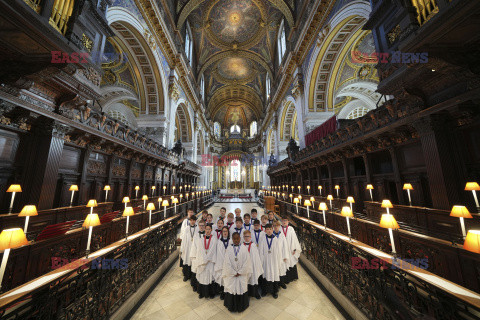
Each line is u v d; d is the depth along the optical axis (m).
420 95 4.33
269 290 3.52
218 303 3.31
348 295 3.18
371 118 6.18
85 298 2.46
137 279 3.63
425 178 5.12
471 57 2.78
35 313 2.04
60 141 4.63
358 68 12.84
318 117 12.18
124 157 8.15
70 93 4.51
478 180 3.83
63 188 5.21
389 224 2.73
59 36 2.52
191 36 19.02
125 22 8.14
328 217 6.62
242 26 19.97
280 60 18.91
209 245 3.57
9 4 1.86
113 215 4.82
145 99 11.89
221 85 29.58
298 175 14.35
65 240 3.54
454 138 4.10
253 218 5.15
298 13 13.07
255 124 36.66
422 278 2.16
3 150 3.89
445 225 3.71
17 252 2.70
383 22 4.41
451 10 2.10
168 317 2.95
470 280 2.63
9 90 3.39
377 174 6.91
